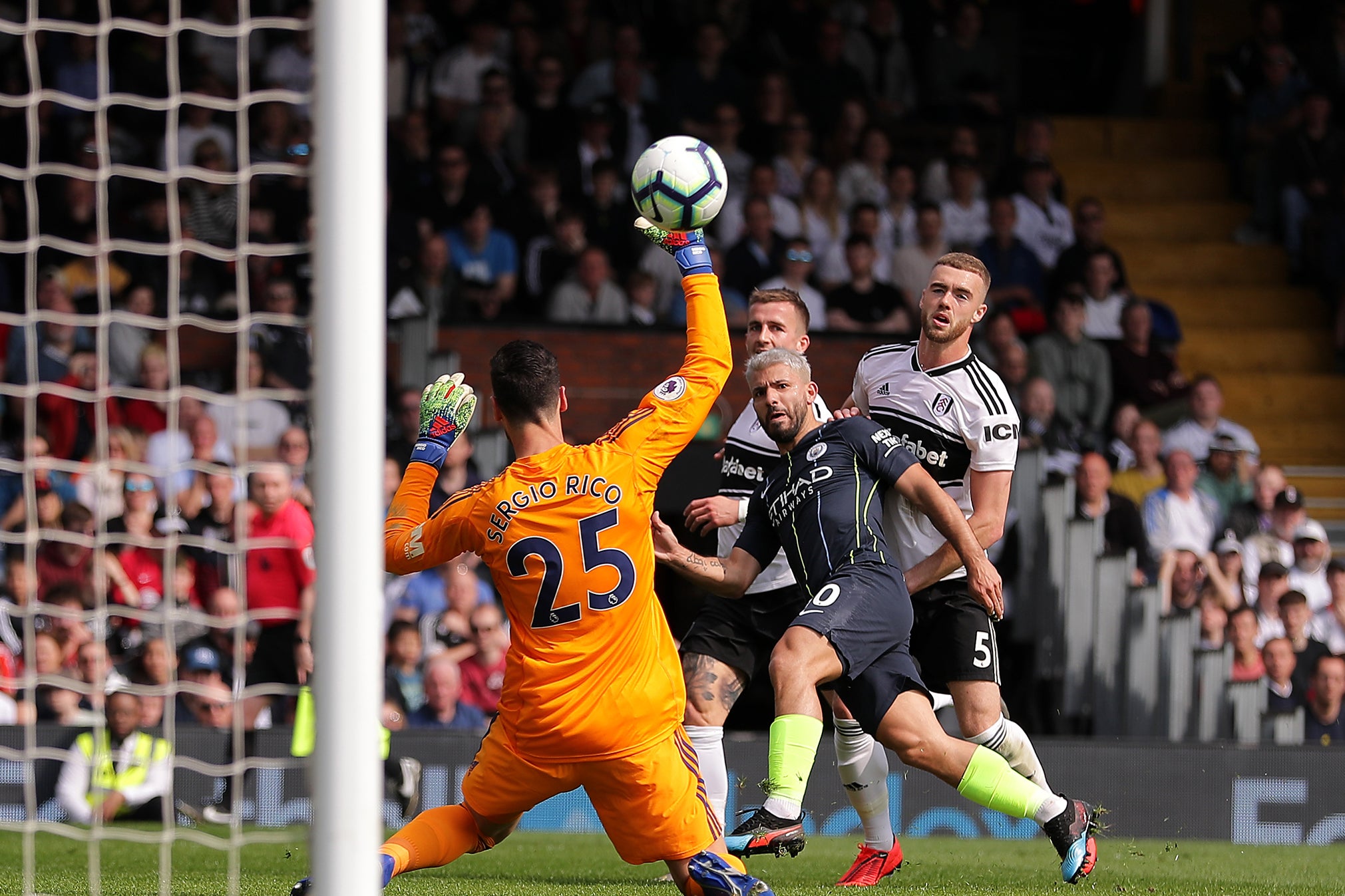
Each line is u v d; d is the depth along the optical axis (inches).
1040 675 1203.9
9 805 929.5
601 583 487.5
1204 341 1721.2
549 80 1627.7
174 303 686.5
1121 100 2034.9
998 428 678.5
